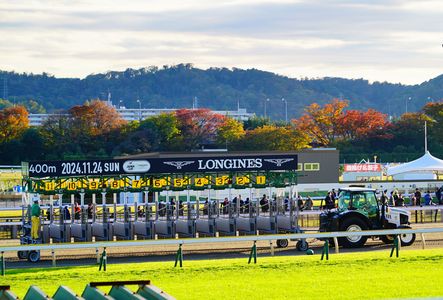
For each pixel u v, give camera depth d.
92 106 194.25
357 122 195.00
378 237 52.28
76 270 40.66
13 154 183.25
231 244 53.38
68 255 48.88
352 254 44.72
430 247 50.03
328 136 196.75
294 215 52.66
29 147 183.75
